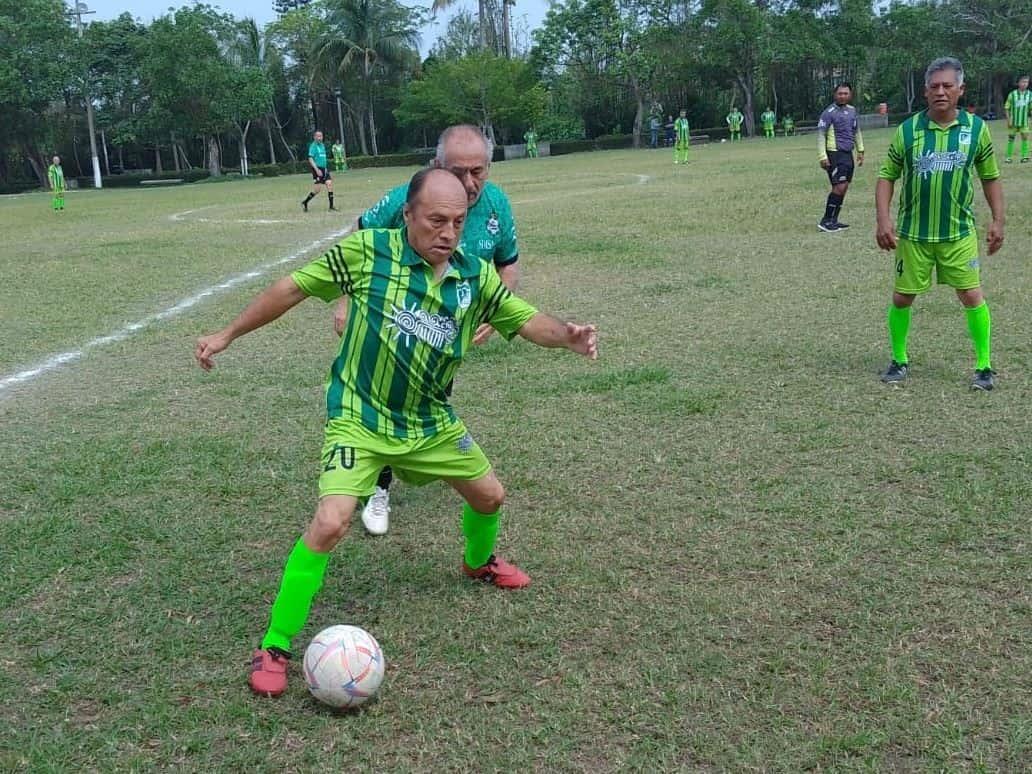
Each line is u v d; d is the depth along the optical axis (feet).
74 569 13.35
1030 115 77.00
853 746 9.12
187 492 16.03
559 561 13.19
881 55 201.77
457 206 10.14
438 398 11.02
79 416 20.47
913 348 23.22
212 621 11.89
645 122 211.82
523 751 9.22
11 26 170.30
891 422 18.15
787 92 217.56
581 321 27.71
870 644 10.87
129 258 46.44
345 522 10.36
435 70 201.67
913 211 19.67
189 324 29.73
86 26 192.75
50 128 185.26
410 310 10.47
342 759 9.20
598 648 11.00
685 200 61.00
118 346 27.07
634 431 18.28
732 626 11.35
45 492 16.14
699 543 13.55
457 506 15.31
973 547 13.09
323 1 209.05
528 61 204.85
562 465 16.71
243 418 19.98
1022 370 21.01
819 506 14.58
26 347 27.25
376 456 10.75
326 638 9.91
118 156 228.22
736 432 17.98
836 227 43.55
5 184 192.13
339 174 162.61
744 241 41.98
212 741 9.52
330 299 10.93
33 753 9.34
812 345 23.98
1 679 10.69
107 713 10.05
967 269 19.48
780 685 10.16
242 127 215.92
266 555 13.69
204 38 180.24
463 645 11.16
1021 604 11.60
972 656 10.57
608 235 46.09
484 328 13.11
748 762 8.98
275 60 212.23
